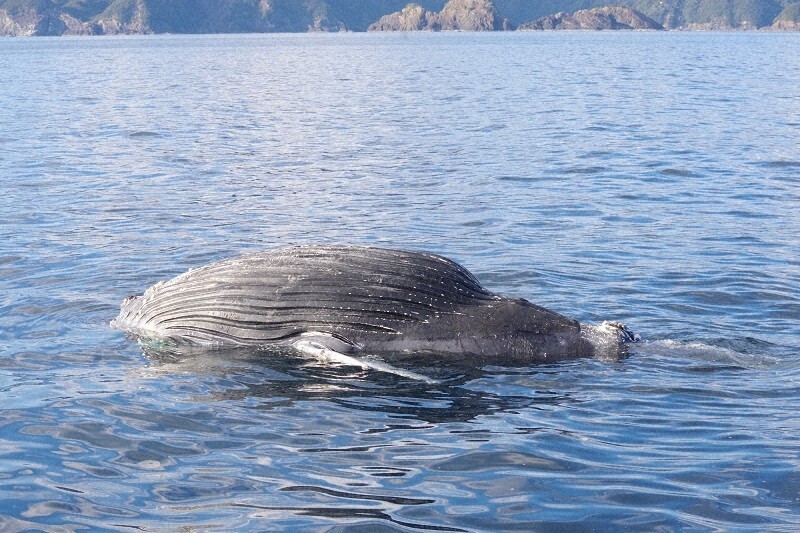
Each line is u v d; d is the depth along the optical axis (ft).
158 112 273.33
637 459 55.26
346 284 74.64
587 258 102.27
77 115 262.06
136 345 76.33
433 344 73.46
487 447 57.06
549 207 131.23
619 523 48.26
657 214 126.62
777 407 62.59
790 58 634.84
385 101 308.40
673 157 176.45
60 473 53.88
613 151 184.85
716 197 138.92
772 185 148.46
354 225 119.55
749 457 55.11
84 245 107.45
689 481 52.44
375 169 165.78
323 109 281.33
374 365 70.49
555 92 340.39
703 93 328.29
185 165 171.73
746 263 100.12
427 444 57.62
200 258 101.60
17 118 251.60
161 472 53.98
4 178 155.22
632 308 84.89
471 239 111.65
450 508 49.88
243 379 69.00
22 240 109.81
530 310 75.51
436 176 157.79
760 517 48.65
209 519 48.73
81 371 70.33
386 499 50.80
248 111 276.62
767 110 264.52
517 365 72.02
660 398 64.69
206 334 76.33
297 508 49.83
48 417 61.41
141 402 64.13
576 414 62.18
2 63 634.84
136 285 91.61
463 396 65.77
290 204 134.00
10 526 47.96
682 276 94.89
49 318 82.33
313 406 63.77
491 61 618.03
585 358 73.26
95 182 152.46
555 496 51.08
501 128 226.58
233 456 55.98
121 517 48.98
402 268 75.00
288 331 74.64
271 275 75.92
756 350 74.02
